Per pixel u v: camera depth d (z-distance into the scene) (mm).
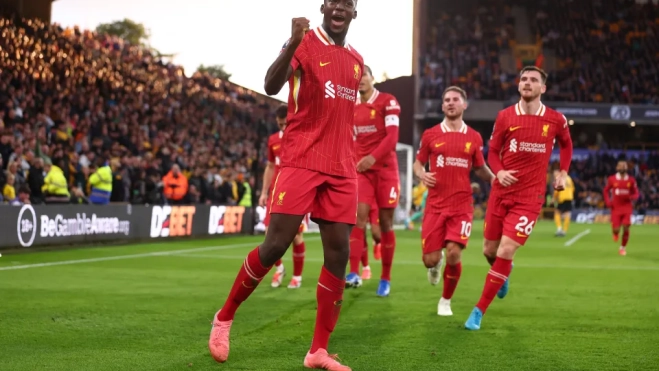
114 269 8750
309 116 3602
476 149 5891
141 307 5668
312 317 5320
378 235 8242
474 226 25094
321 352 3643
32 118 16562
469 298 6699
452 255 5625
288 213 3576
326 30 3639
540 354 4117
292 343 4320
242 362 3781
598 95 34281
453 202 5793
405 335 4695
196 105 26750
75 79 20781
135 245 13047
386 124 6598
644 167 34312
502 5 38156
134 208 13617
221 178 19422
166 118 23078
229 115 28328
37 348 4035
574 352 4184
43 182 12703
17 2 22984
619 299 6691
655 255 12672
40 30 21750
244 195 18453
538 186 5359
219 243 14258
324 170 3592
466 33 36844
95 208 12500
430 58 35312
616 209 13906
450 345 4363
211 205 16312
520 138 5355
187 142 22266
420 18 34875
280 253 3621
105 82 21938
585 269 9867
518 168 5391
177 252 11703
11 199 11773
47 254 10516
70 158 15016
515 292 7207
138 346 4148
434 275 6203
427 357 4000
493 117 33594
